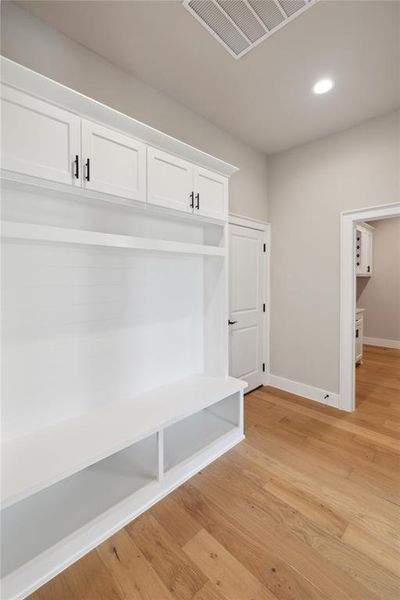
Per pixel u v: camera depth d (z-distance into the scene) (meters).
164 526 1.54
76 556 1.35
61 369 1.79
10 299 1.59
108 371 2.02
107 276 2.00
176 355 2.46
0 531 1.41
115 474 1.83
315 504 1.69
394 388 3.51
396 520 1.57
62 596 1.20
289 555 1.37
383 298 5.58
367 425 2.61
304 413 2.85
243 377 3.29
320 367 3.11
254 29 1.75
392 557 1.36
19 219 1.60
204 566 1.32
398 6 1.60
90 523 1.46
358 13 1.64
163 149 1.97
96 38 1.83
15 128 1.37
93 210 1.89
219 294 2.53
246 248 3.24
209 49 1.91
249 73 2.13
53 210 1.72
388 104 2.46
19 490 1.20
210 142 2.74
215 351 2.59
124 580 1.26
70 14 1.66
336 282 2.95
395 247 5.39
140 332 2.20
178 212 2.13
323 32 1.77
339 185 2.89
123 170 1.76
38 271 1.68
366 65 2.04
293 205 3.27
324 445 2.29
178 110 2.46
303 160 3.16
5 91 1.34
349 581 1.26
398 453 2.19
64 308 1.80
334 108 2.53
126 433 1.64
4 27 1.60
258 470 2.00
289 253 3.34
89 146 1.61
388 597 1.19
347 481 1.88
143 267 2.21
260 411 2.89
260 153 3.37
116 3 1.59
